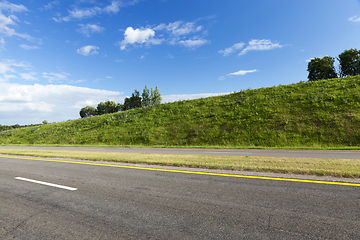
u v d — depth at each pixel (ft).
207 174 20.89
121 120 115.14
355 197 13.33
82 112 242.99
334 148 51.90
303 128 68.69
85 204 13.69
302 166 22.29
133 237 9.43
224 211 11.93
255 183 17.20
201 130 83.97
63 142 100.78
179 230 9.92
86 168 26.21
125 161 29.81
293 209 11.87
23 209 13.09
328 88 87.97
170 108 115.55
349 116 66.85
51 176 22.13
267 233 9.37
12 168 27.68
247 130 75.97
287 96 90.43
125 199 14.43
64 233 9.97
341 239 8.73
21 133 130.00
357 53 130.00
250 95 102.83
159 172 22.52
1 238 9.62
